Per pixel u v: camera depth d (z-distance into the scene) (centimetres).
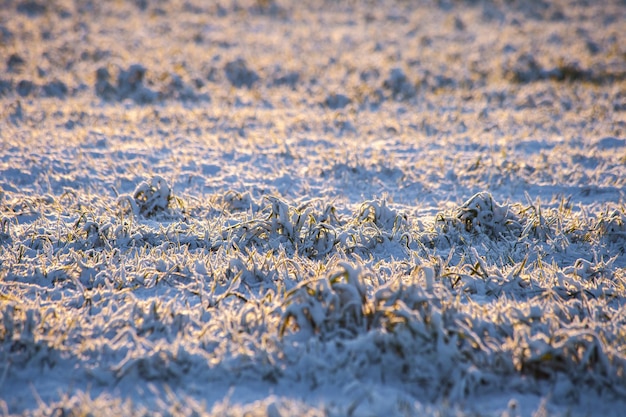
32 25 6944
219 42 7000
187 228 2238
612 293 1730
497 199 2858
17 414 1195
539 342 1333
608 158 3478
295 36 7500
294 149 3619
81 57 5884
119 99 4825
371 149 3647
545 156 3481
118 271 1812
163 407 1194
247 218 2230
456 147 3744
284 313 1420
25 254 1966
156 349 1339
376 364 1328
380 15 8938
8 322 1445
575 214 2534
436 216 2331
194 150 3541
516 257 2062
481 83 5691
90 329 1486
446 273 1759
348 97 4916
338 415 1160
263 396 1262
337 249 1983
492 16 9162
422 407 1215
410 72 5847
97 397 1255
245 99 4891
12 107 4181
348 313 1416
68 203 2583
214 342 1415
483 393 1283
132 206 2386
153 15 8162
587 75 5922
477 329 1430
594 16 9244
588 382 1298
